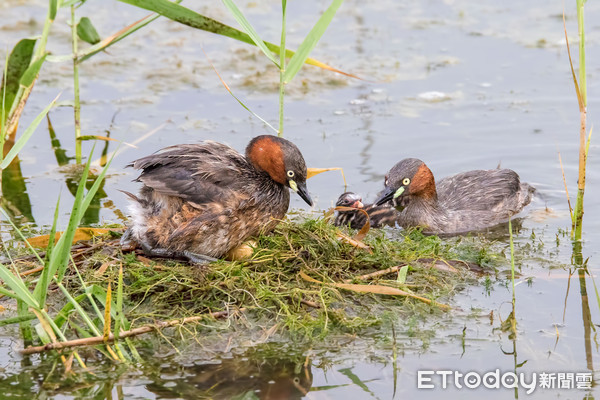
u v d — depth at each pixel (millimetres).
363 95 18562
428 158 16500
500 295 11367
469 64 19688
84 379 9305
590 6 22422
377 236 13539
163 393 9055
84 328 10383
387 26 21797
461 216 14867
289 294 10844
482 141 17031
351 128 17188
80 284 11055
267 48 12680
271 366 9617
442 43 20734
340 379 9305
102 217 13875
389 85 18781
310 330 10344
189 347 10016
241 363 9672
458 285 11695
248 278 11023
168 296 10898
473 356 9758
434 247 12477
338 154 16219
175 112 17641
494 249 13125
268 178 11898
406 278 11680
